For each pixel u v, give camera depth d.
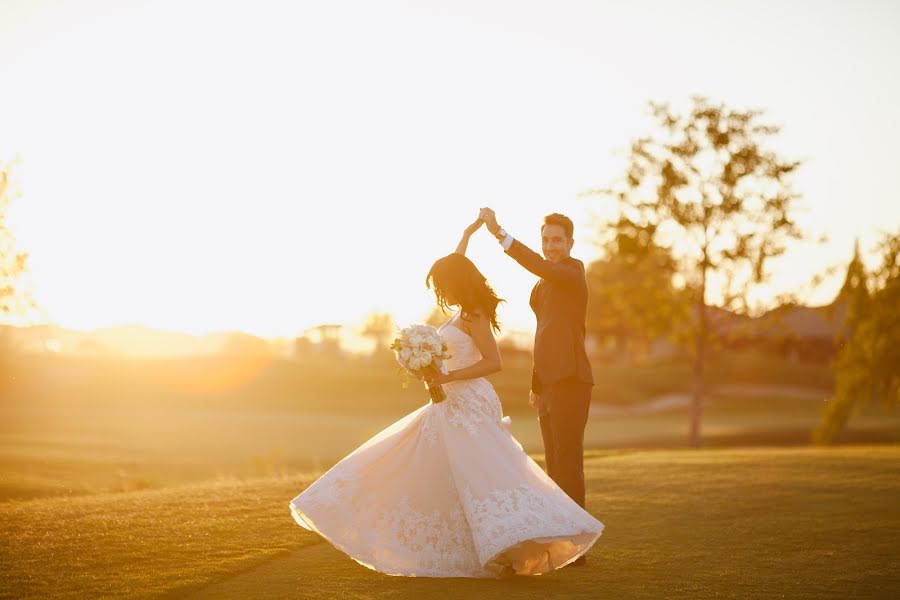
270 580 5.43
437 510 5.62
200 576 5.44
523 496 5.45
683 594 5.15
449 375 5.66
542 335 6.39
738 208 21.67
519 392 50.19
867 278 24.36
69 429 32.44
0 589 5.11
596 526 5.41
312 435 33.22
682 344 23.59
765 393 58.09
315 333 69.69
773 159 21.67
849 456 12.62
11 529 6.79
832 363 25.12
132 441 28.86
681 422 41.44
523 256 6.09
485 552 5.30
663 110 22.41
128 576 5.43
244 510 7.68
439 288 5.87
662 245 22.45
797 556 6.26
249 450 27.69
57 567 5.64
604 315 24.53
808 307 22.38
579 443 6.31
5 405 41.78
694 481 9.86
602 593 5.15
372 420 40.62
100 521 7.13
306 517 5.57
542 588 5.27
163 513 7.51
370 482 5.66
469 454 5.59
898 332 24.00
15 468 16.78
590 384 6.35
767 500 8.61
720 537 6.95
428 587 5.27
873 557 6.24
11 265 13.45
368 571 5.68
